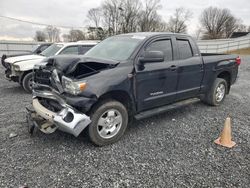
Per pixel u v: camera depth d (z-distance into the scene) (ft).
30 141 12.78
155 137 13.61
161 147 12.37
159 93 14.61
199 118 17.04
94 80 11.51
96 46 16.43
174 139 13.38
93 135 11.90
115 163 10.74
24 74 24.17
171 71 14.90
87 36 180.14
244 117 17.53
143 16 201.67
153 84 14.05
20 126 14.87
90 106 11.21
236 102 21.89
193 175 9.91
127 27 196.54
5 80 32.68
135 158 11.21
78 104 10.99
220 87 19.98
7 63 25.72
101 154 11.53
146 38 14.24
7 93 24.48
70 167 10.36
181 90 16.15
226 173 10.09
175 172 10.11
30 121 13.05
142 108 13.98
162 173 10.02
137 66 13.16
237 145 12.77
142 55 13.55
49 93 12.25
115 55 13.89
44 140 12.93
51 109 12.29
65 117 11.06
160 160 11.06
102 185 9.18
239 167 10.58
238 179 9.68
